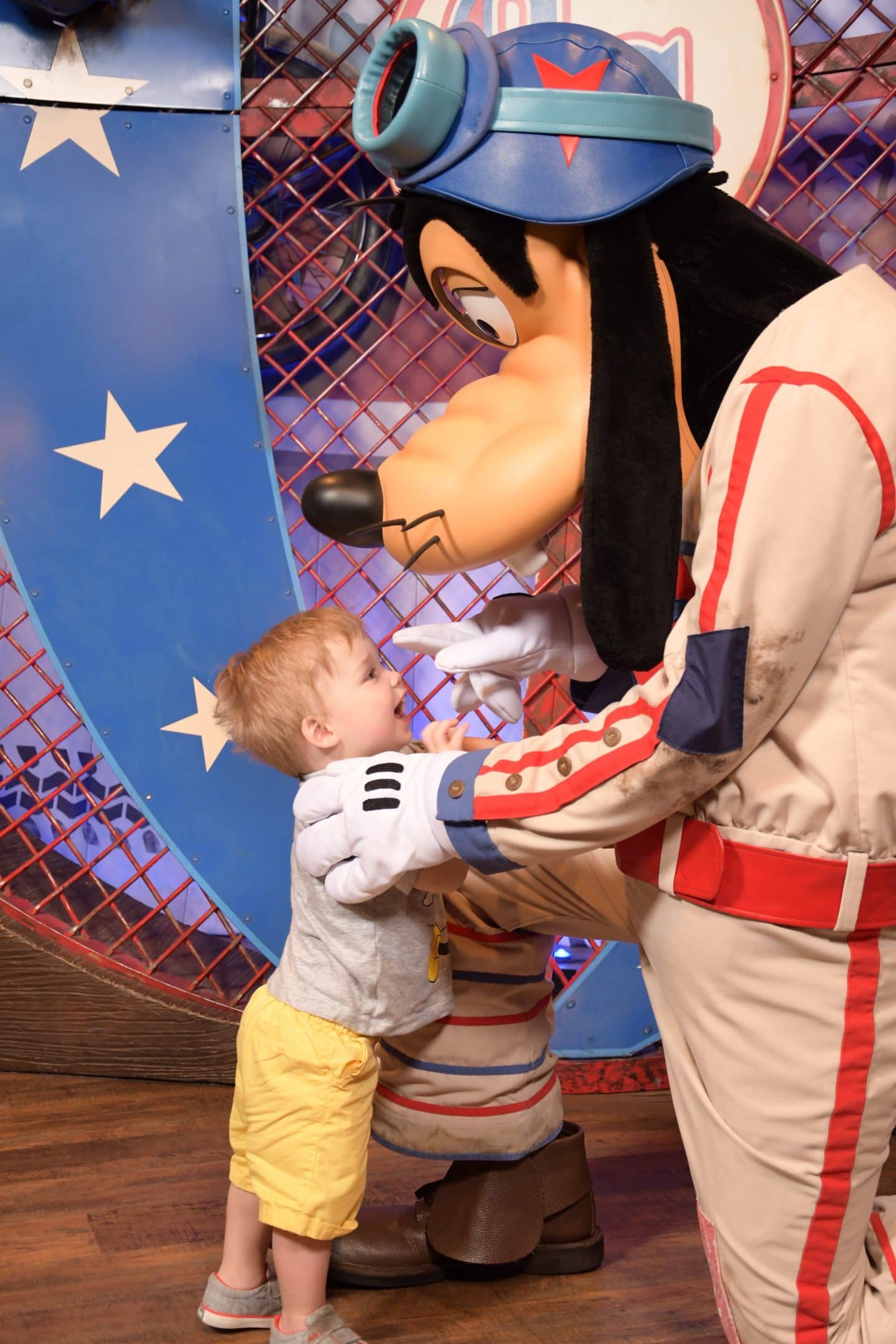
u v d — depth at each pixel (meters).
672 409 1.07
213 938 2.22
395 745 1.31
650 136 1.09
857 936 0.97
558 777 1.00
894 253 2.04
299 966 1.27
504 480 1.14
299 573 2.04
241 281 1.96
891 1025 0.98
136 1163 1.70
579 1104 2.02
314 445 2.46
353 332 2.37
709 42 1.88
